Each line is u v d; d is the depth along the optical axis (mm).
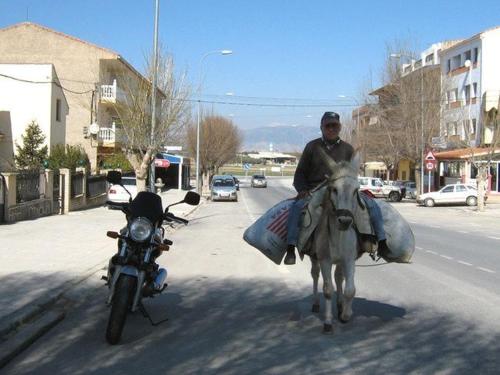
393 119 52219
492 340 6922
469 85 54250
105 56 46156
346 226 6297
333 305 8844
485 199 43812
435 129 49250
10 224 20359
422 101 47906
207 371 5781
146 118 29031
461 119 51438
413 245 7805
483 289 10297
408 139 49000
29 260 12453
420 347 6625
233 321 7852
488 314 8281
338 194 6430
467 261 14273
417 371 5789
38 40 46312
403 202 49812
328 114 7434
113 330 6629
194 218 29094
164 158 56688
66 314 8273
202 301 9164
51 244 15289
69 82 46062
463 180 51156
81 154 37219
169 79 30359
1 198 20406
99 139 45500
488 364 6008
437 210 39094
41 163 33875
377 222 7234
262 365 5973
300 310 8531
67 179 26562
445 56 59750
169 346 6664
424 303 9031
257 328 7477
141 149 27672
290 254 7426
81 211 28094
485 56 51312
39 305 8156
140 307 7461
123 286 6758
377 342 6828
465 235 22031
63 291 9281
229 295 9664
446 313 8336
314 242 7160
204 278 11383
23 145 35375
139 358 6211
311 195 7207
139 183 25625
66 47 46250
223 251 15836
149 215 7340
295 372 5754
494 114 47781
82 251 14070
